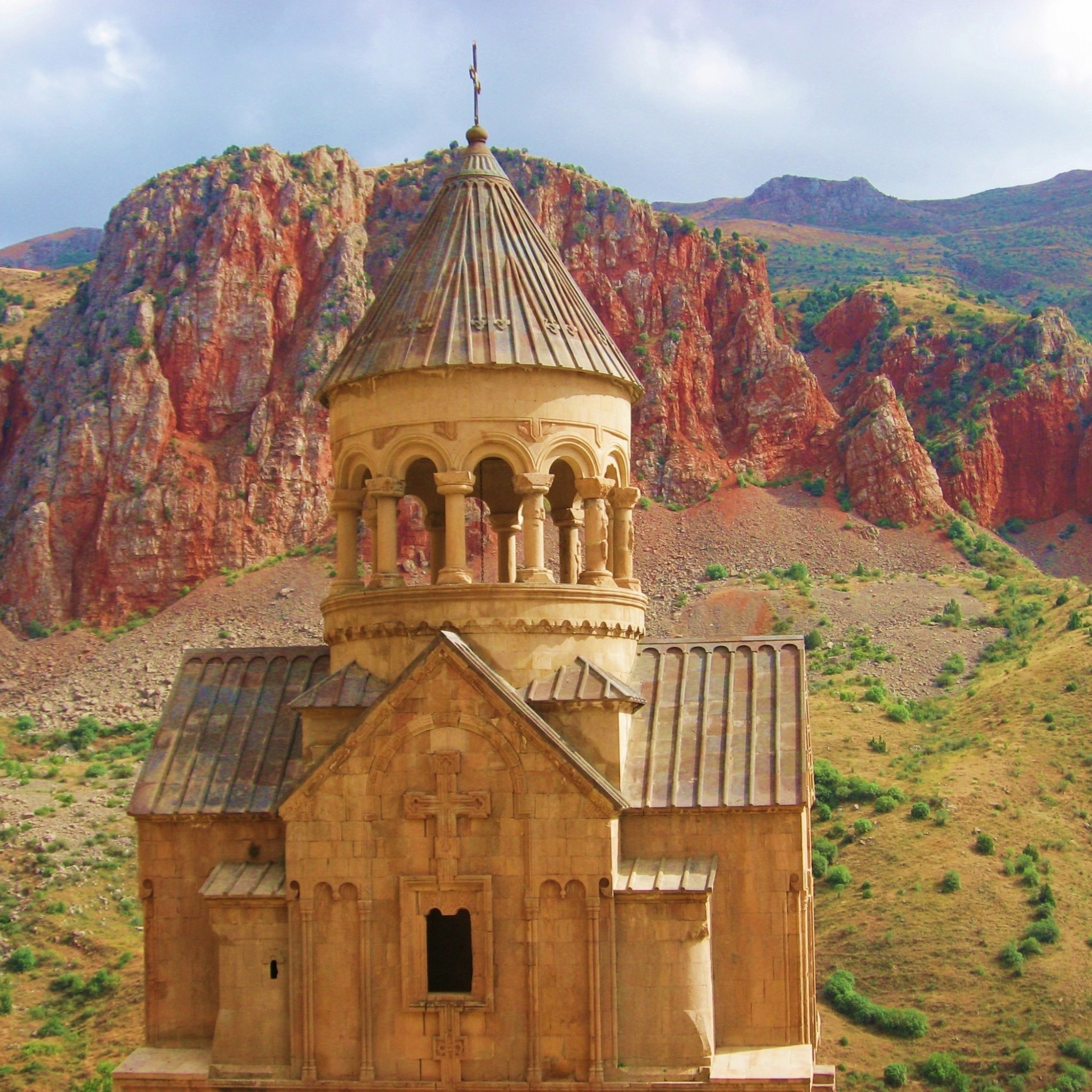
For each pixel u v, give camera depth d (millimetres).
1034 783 136625
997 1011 102375
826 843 129875
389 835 34406
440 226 39625
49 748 189750
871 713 166750
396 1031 34094
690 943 33750
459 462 36719
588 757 35344
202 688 39219
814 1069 36125
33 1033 104500
